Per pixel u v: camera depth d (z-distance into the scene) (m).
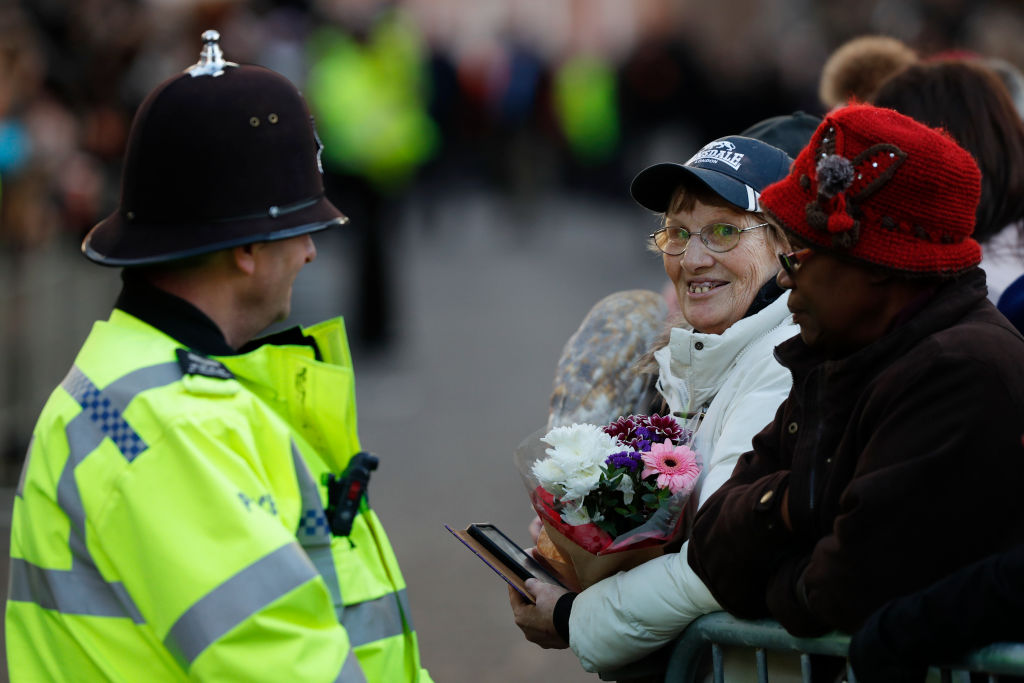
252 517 7.82
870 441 8.13
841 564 8.02
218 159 8.29
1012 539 7.92
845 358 8.41
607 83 81.81
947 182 8.05
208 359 8.28
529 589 10.21
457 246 70.94
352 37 38.66
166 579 7.75
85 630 8.10
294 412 8.71
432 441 31.00
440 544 23.44
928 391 7.99
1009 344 8.19
